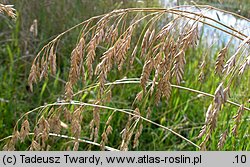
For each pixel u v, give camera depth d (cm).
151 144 290
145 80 111
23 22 404
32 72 124
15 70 344
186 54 390
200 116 321
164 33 108
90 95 303
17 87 334
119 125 301
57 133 139
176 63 98
